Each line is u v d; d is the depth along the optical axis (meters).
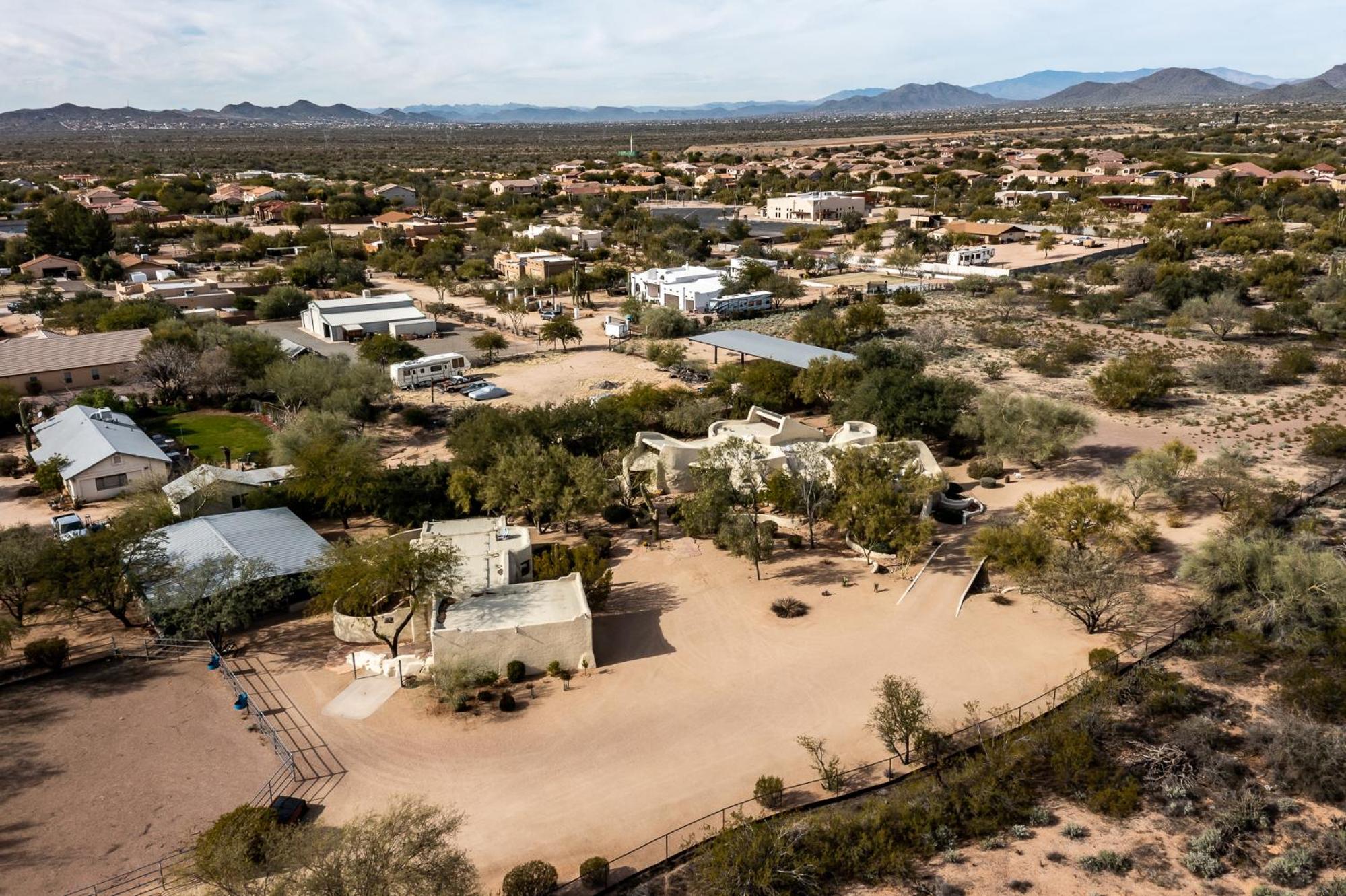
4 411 88.00
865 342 117.44
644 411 85.75
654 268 167.88
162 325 112.06
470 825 37.69
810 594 57.03
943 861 35.03
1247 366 97.50
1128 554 60.16
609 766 41.28
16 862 35.50
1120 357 110.38
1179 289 128.62
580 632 48.56
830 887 33.91
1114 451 79.81
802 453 67.69
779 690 46.84
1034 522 57.78
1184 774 38.47
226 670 48.66
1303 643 46.62
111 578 51.62
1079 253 180.25
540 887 33.38
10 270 173.38
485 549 60.31
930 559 60.50
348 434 80.81
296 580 55.78
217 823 35.50
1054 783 39.38
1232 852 34.56
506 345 124.50
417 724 44.56
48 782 40.22
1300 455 77.00
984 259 172.38
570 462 66.38
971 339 120.94
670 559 62.62
